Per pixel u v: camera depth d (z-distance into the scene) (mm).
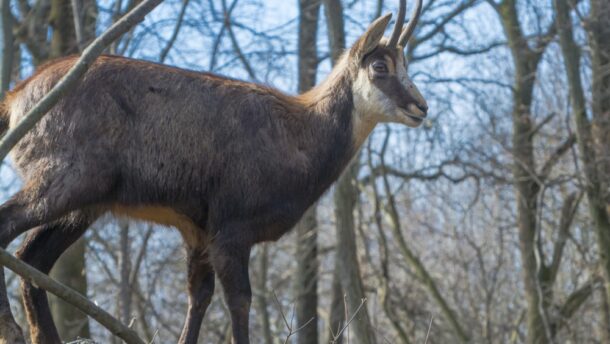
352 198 16484
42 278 5395
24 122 5383
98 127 7008
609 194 16000
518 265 23500
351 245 16297
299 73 18234
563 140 19250
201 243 7699
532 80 18641
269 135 7520
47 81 7121
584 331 20156
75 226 7477
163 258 18469
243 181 7344
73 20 15828
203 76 7551
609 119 15953
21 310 16109
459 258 23016
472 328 19719
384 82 7996
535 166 18531
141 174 7160
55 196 6816
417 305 20312
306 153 7754
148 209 7355
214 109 7379
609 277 15891
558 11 16250
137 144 7141
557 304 18047
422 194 21203
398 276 25250
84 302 5570
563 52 16250
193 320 7828
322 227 25484
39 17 15672
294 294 20906
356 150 8141
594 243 19688
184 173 7258
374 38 7988
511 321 20719
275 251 21453
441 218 25250
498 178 18000
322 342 25719
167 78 7355
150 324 19906
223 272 7246
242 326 7199
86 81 7078
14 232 6750
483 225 22641
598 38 16547
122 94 7145
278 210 7492
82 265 15195
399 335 18531
